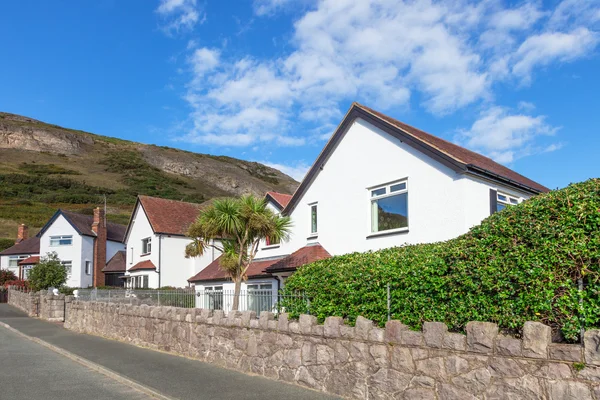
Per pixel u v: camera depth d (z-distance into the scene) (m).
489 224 7.09
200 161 162.00
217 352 12.09
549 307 5.91
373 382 7.89
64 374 11.76
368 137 16.39
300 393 8.79
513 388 6.00
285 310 10.52
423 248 8.88
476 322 6.52
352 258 9.65
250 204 14.95
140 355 13.98
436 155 14.03
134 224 40.59
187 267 37.75
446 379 6.80
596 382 5.30
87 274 49.72
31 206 82.31
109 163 135.62
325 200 18.00
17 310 34.28
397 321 7.67
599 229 5.78
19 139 136.00
